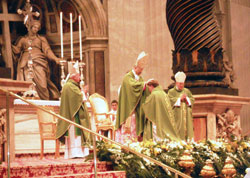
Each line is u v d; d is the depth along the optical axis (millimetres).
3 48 16219
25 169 8383
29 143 13055
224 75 12773
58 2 17531
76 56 17594
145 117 10805
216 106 12492
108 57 17078
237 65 19406
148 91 10984
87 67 17219
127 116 10859
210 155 10398
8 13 16641
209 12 12461
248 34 19812
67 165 8898
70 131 10422
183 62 12617
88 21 17078
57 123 10508
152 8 17406
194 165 9656
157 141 10102
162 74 17172
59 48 17781
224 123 12734
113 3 17172
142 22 17438
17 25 17266
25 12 16344
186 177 8664
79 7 16969
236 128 12938
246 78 19516
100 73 17125
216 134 12633
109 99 16969
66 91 10477
